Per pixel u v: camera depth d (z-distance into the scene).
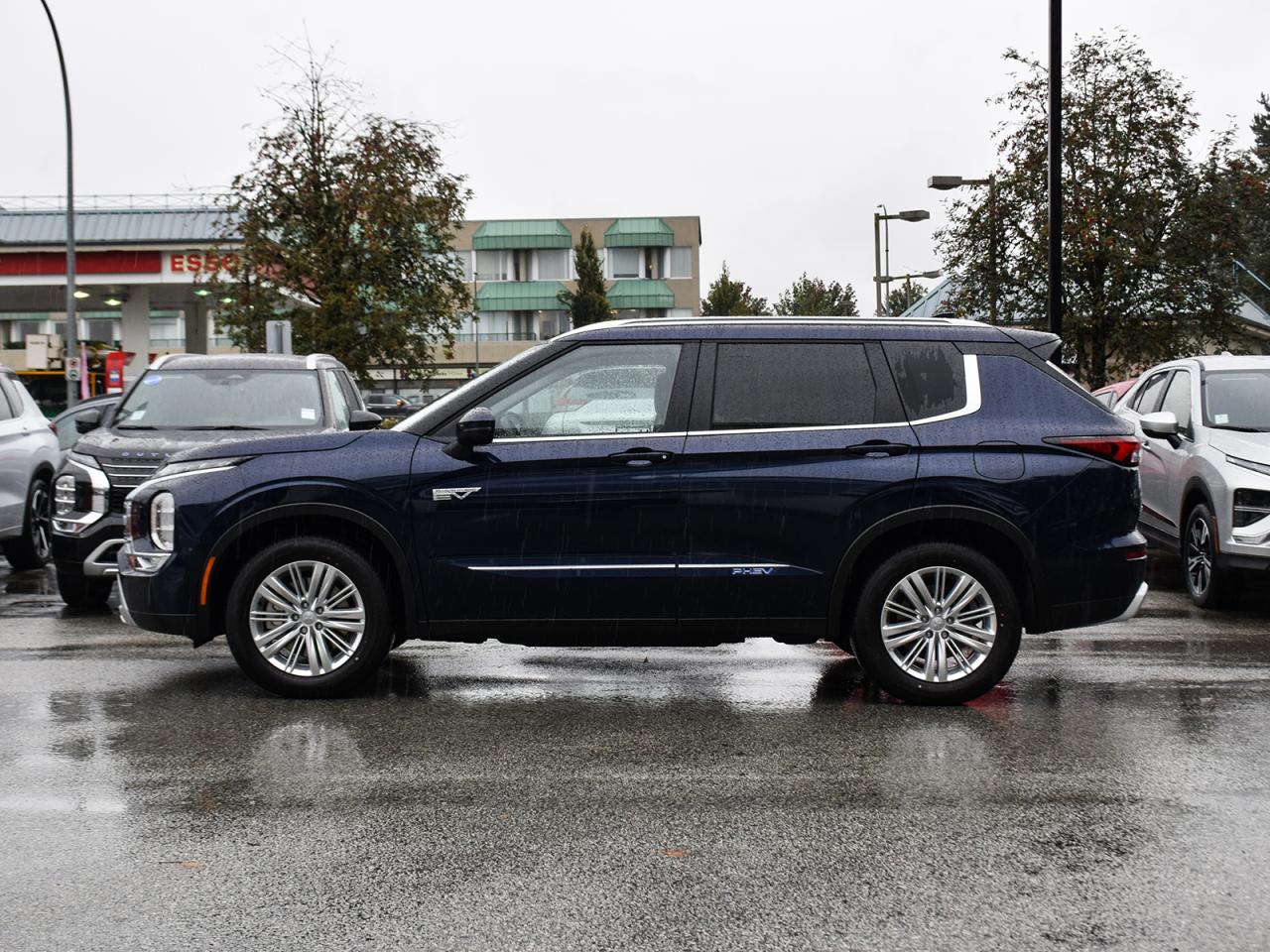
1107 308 26.08
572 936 3.49
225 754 5.38
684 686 6.81
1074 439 6.32
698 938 3.48
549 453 6.25
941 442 6.27
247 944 3.44
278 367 10.52
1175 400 10.99
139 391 10.17
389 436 6.41
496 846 4.23
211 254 27.48
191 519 6.34
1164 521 10.84
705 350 6.38
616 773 5.12
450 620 6.29
